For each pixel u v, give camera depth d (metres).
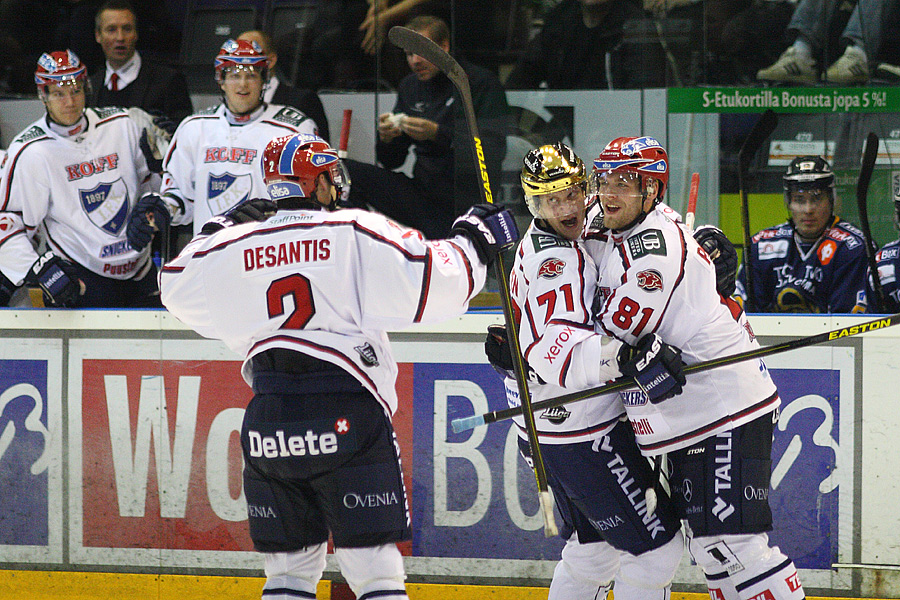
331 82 17.14
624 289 8.89
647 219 9.10
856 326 9.62
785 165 14.84
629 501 9.51
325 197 8.96
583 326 8.97
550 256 9.11
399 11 16.58
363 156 17.17
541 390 9.91
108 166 14.72
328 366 8.63
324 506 8.84
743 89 14.83
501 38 15.34
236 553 12.38
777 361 11.59
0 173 14.25
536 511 11.94
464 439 12.04
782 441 11.62
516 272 9.73
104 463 12.62
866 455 11.46
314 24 17.00
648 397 8.88
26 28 17.61
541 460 9.21
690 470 9.39
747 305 14.01
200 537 12.46
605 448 9.58
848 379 11.46
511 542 12.01
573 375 8.89
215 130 14.64
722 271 10.20
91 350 12.57
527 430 9.29
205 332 9.08
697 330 9.27
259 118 14.62
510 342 9.28
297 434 8.56
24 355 12.72
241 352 9.20
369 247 8.50
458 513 12.11
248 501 9.09
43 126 14.42
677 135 15.07
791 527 11.66
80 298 14.63
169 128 15.75
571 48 15.17
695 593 11.64
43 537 12.78
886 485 11.43
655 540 9.46
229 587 12.40
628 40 15.01
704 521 9.31
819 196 13.41
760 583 9.19
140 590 12.61
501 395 11.95
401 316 8.64
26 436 12.77
